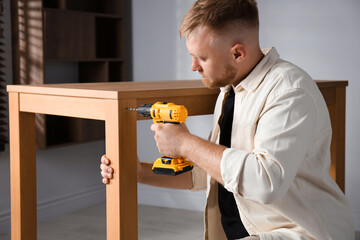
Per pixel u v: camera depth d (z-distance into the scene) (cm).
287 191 134
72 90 133
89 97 130
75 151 365
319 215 138
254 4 136
